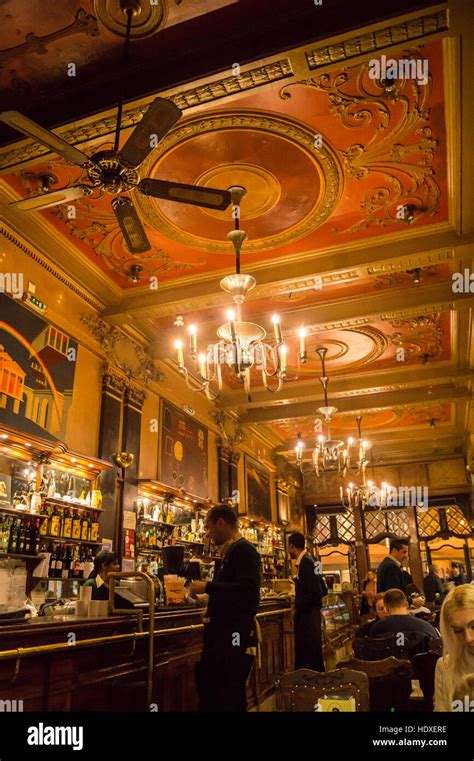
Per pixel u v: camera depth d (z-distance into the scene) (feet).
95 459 22.07
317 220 20.79
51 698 8.95
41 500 19.24
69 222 20.54
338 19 13.01
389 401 39.17
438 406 43.09
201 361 19.89
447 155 17.66
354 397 39.99
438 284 25.77
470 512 52.11
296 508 54.85
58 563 20.03
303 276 23.12
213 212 20.11
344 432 48.88
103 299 24.99
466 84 14.62
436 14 12.50
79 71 14.71
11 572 17.78
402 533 53.93
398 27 12.77
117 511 24.59
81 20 13.38
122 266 23.52
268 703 19.22
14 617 8.93
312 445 50.67
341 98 15.64
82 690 9.80
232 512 12.06
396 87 15.29
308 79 14.98
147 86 14.44
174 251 22.62
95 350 24.41
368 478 55.52
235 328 18.12
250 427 43.88
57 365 21.65
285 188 19.04
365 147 17.44
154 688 12.07
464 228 20.92
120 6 13.08
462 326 29.25
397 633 12.82
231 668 10.42
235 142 17.06
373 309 26.76
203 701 10.41
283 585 30.40
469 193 18.80
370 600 26.23
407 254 21.90
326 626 26.32
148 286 24.85
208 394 20.20
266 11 13.35
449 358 34.22
